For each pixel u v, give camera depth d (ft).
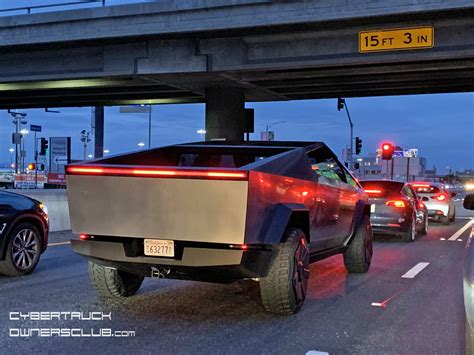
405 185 50.06
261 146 25.25
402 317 21.27
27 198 29.43
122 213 19.07
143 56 73.82
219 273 19.07
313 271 31.68
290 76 76.18
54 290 25.09
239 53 69.97
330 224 25.58
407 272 31.71
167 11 67.56
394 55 63.21
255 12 63.72
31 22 73.77
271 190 19.27
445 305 23.31
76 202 19.72
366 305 23.17
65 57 79.20
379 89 89.30
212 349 17.04
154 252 18.98
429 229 63.26
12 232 27.73
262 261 19.20
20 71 81.92
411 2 57.16
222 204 17.81
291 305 20.63
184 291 25.27
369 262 31.48
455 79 79.87
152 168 18.31
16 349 16.85
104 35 70.64
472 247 13.61
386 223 46.93
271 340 18.03
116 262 19.71
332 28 64.69
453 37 60.90
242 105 85.35
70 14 71.92
